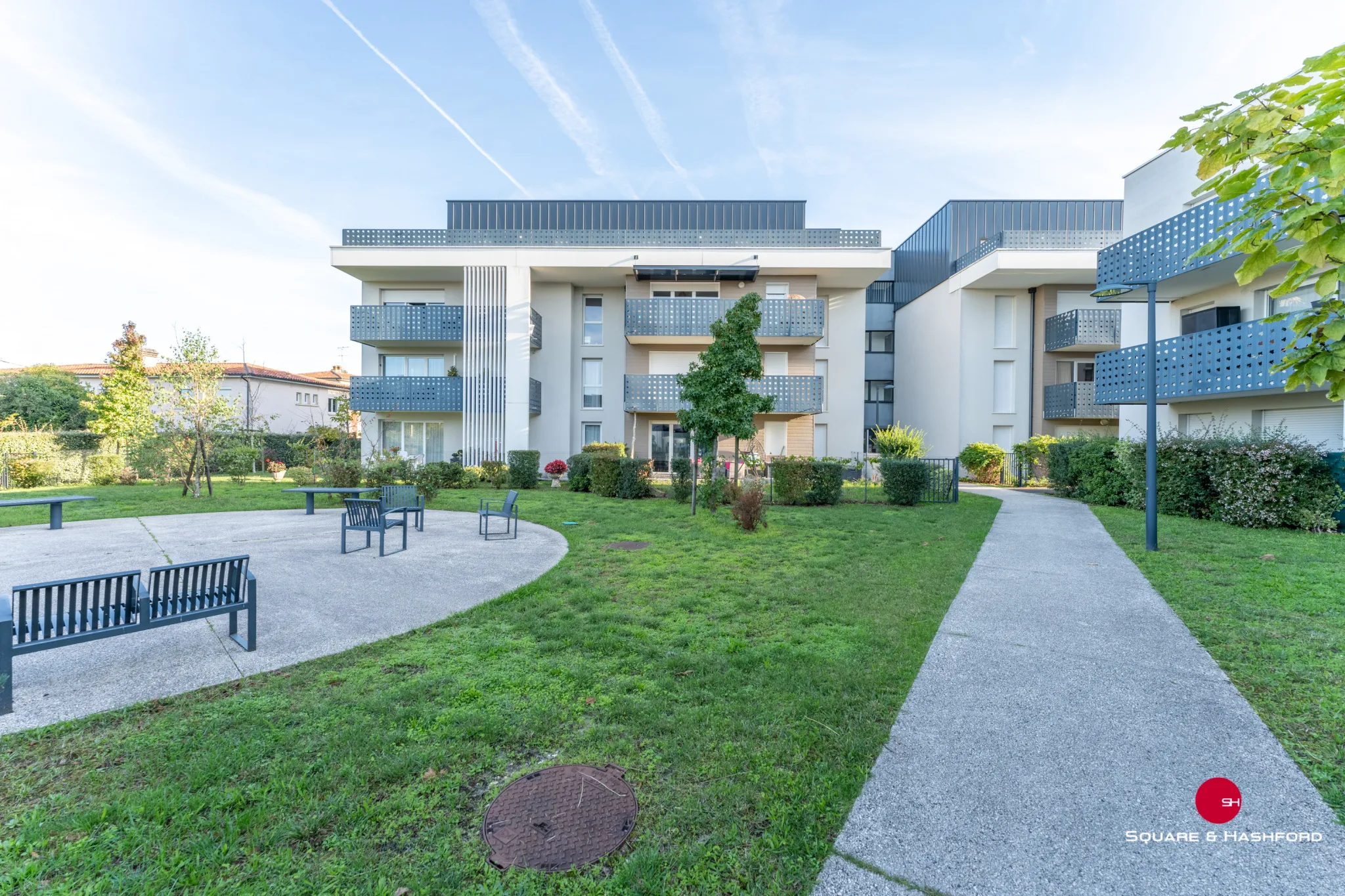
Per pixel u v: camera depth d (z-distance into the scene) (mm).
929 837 2303
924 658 4191
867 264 19984
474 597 5980
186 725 3209
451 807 2516
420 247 20438
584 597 5820
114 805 2459
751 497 9797
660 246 20641
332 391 40406
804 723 3217
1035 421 22203
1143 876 2084
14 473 17875
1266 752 2893
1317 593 5590
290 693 3664
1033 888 2031
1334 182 1849
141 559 7789
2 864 2141
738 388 11320
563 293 22109
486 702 3494
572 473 17516
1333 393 2094
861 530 9812
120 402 24141
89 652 4355
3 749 2967
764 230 20953
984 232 23250
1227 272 11898
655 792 2627
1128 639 4512
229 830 2305
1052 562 7270
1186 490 11062
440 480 17062
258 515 12344
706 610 5383
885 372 28422
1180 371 12367
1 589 6211
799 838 2297
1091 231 21047
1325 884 2029
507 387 20391
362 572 7055
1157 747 2963
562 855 2217
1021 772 2752
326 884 2068
